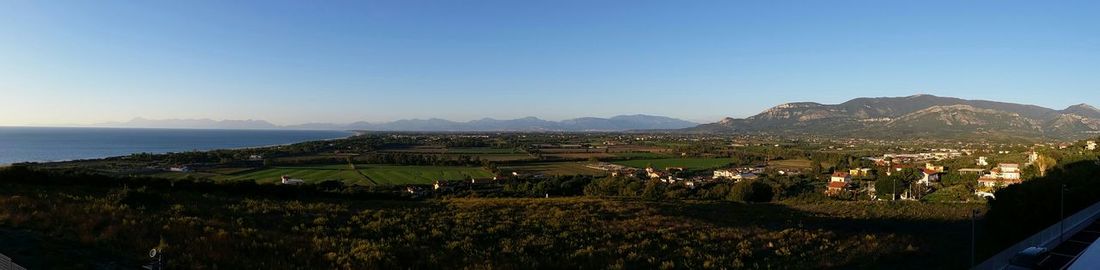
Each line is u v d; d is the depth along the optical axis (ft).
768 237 87.97
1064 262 75.97
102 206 74.43
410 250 66.23
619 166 427.74
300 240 67.92
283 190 134.62
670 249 76.69
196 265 49.90
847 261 72.95
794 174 379.35
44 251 48.88
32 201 70.95
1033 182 110.73
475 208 114.21
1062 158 245.04
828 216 131.75
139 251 53.16
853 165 420.36
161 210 79.10
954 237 100.63
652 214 115.65
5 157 542.16
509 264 63.52
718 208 140.36
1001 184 252.62
